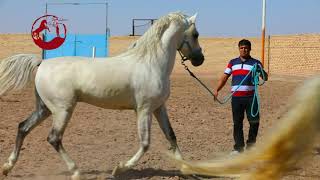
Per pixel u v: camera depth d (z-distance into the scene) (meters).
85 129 11.52
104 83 7.30
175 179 7.50
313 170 7.89
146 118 7.43
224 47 52.47
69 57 7.56
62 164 8.27
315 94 3.62
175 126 12.19
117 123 12.41
